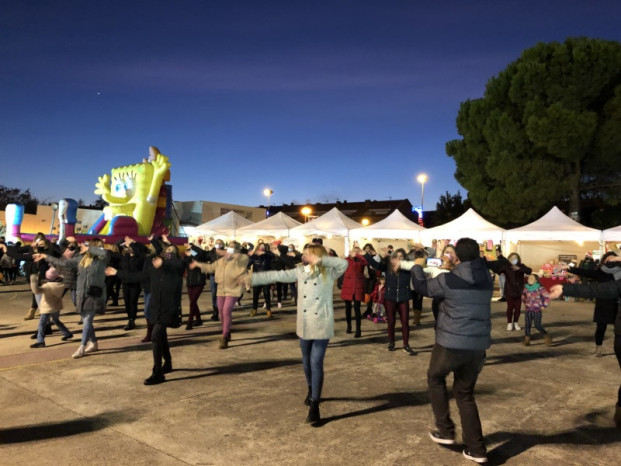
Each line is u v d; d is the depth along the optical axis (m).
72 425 4.50
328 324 4.74
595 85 23.70
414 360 7.18
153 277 5.98
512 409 5.11
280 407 5.05
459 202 38.88
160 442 4.14
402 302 7.70
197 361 6.97
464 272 3.84
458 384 3.93
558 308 14.24
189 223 33.44
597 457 3.96
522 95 25.44
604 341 8.96
